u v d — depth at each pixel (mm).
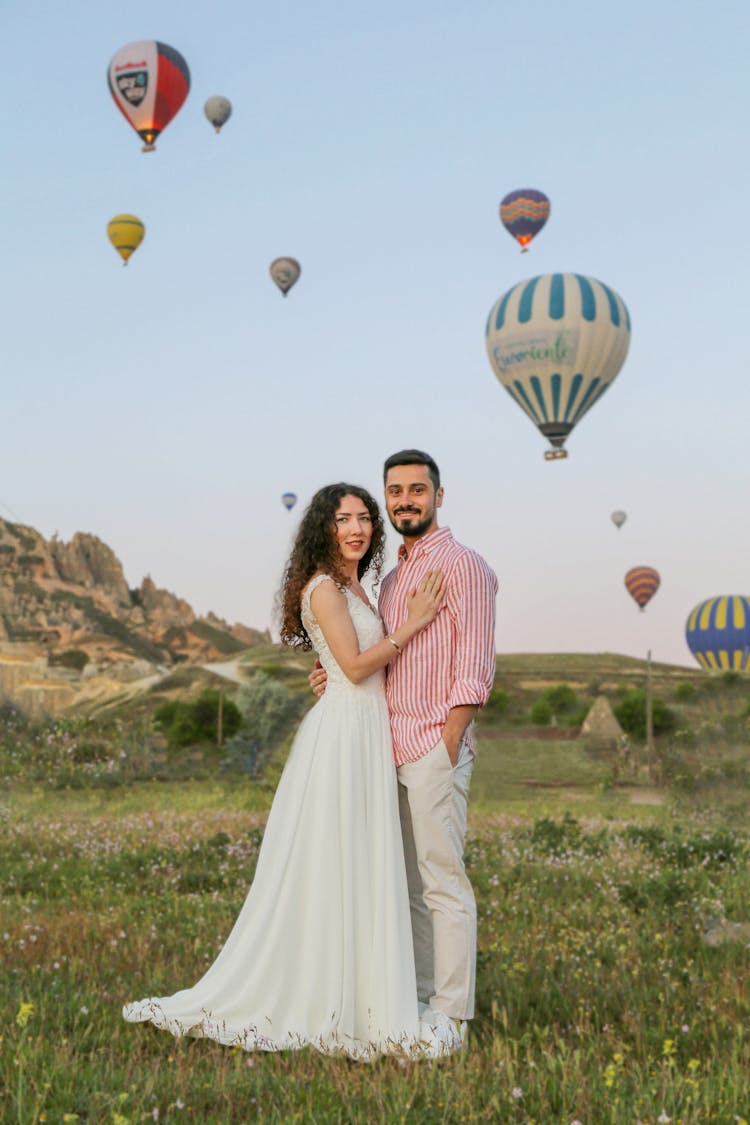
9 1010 5121
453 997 5121
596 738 42688
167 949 6957
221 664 84562
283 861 5156
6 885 10352
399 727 5309
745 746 23297
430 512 5426
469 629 5227
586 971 6344
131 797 23422
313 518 5465
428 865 5203
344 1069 4527
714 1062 4625
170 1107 3879
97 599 152000
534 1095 4086
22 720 28047
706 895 9281
